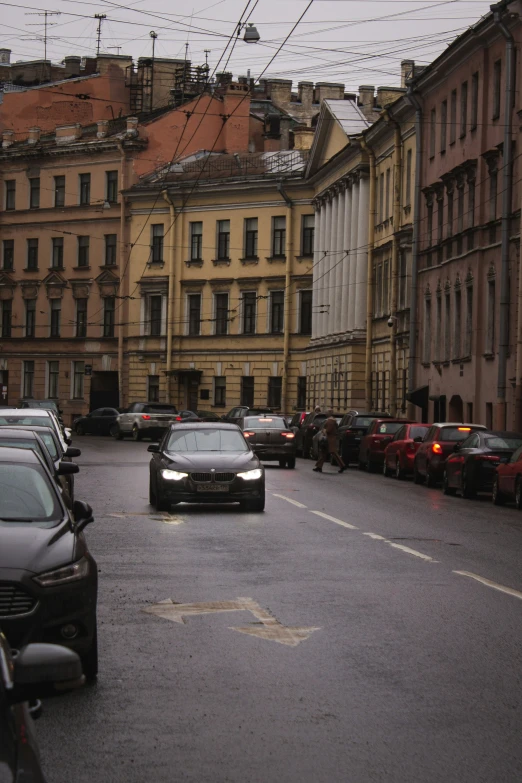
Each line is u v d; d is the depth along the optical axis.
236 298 80.31
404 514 23.88
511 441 29.89
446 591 13.34
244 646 10.16
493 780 6.50
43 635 8.66
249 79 95.50
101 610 11.88
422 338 54.22
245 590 13.25
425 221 54.38
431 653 9.94
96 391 85.75
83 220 85.94
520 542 18.92
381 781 6.46
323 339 71.94
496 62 45.25
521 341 40.78
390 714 7.92
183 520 21.47
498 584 13.89
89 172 85.56
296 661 9.59
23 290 89.00
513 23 42.44
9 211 89.38
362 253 64.31
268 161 80.94
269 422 42.81
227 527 20.28
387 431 41.56
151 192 82.12
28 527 9.44
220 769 6.66
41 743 7.18
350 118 69.31
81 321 86.56
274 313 79.25
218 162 81.94
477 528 21.25
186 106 84.62
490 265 45.16
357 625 11.19
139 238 83.50
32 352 88.56
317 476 37.59
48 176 87.56
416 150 54.91
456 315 49.19
